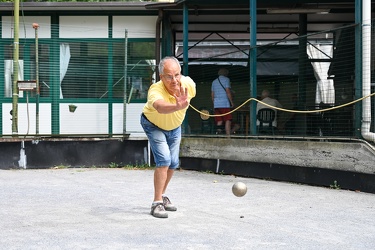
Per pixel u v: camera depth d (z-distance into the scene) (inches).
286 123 455.8
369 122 375.2
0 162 556.1
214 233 237.5
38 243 215.9
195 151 537.0
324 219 275.0
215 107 519.2
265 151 459.5
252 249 209.6
